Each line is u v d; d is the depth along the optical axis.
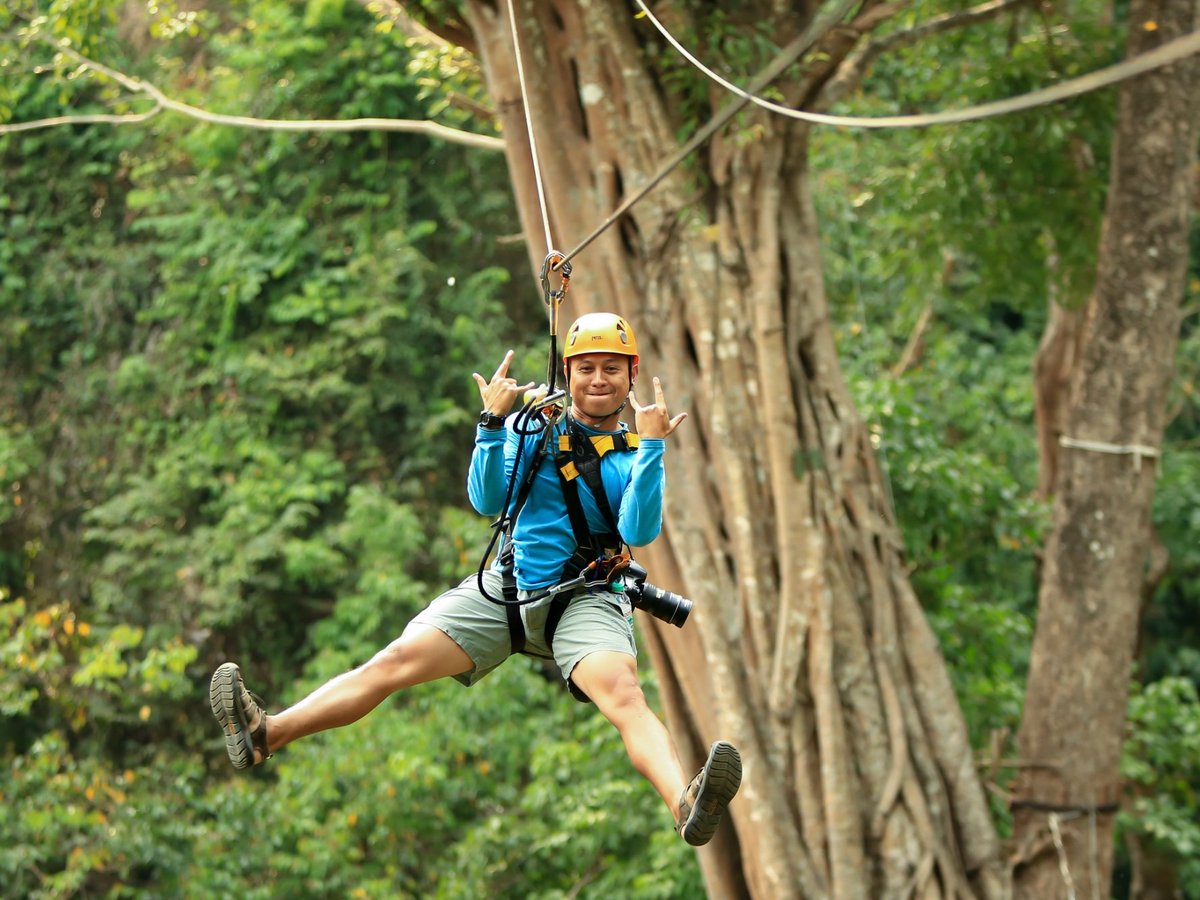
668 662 10.60
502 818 14.85
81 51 13.24
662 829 14.23
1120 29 13.77
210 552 18.58
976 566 16.11
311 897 14.76
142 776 16.61
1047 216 14.10
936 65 14.47
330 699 4.39
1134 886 17.39
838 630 10.10
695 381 10.34
